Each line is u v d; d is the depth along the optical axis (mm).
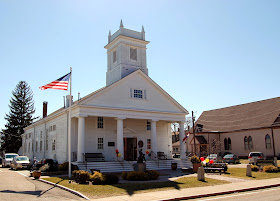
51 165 24141
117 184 16750
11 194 13617
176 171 26375
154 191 14570
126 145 32344
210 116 61438
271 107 48938
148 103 31266
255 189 16000
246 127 49312
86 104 26734
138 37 34375
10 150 68125
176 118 33188
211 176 21641
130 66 32719
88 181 17969
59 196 13258
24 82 73625
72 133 28625
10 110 71250
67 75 21266
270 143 44812
